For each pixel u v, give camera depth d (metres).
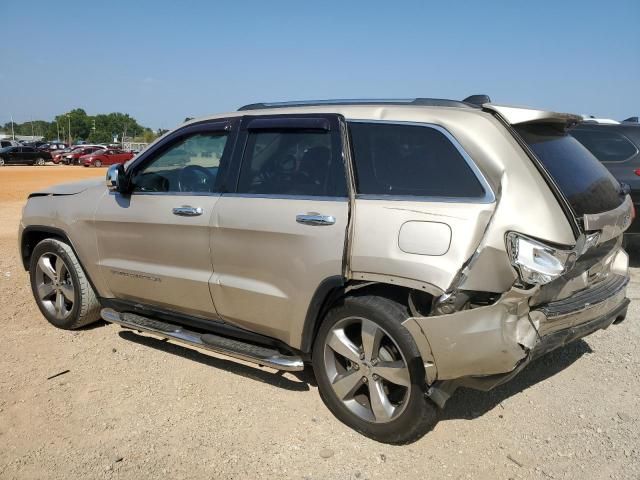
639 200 7.52
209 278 4.17
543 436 3.63
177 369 4.52
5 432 3.64
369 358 3.51
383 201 3.44
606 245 3.71
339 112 3.82
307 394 4.15
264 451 3.47
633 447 3.50
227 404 4.00
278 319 3.87
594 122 8.02
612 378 4.39
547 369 4.55
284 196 3.84
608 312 3.82
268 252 3.83
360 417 3.62
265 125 4.07
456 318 3.12
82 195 5.05
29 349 4.88
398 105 3.71
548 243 3.10
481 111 3.47
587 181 3.60
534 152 3.36
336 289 3.61
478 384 3.28
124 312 5.00
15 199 17.69
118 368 4.53
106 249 4.82
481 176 3.25
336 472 3.27
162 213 4.40
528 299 3.16
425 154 3.45
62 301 5.35
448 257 3.16
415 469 3.30
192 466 3.32
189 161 4.48
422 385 3.31
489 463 3.36
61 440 3.56
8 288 6.63
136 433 3.64
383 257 3.33
